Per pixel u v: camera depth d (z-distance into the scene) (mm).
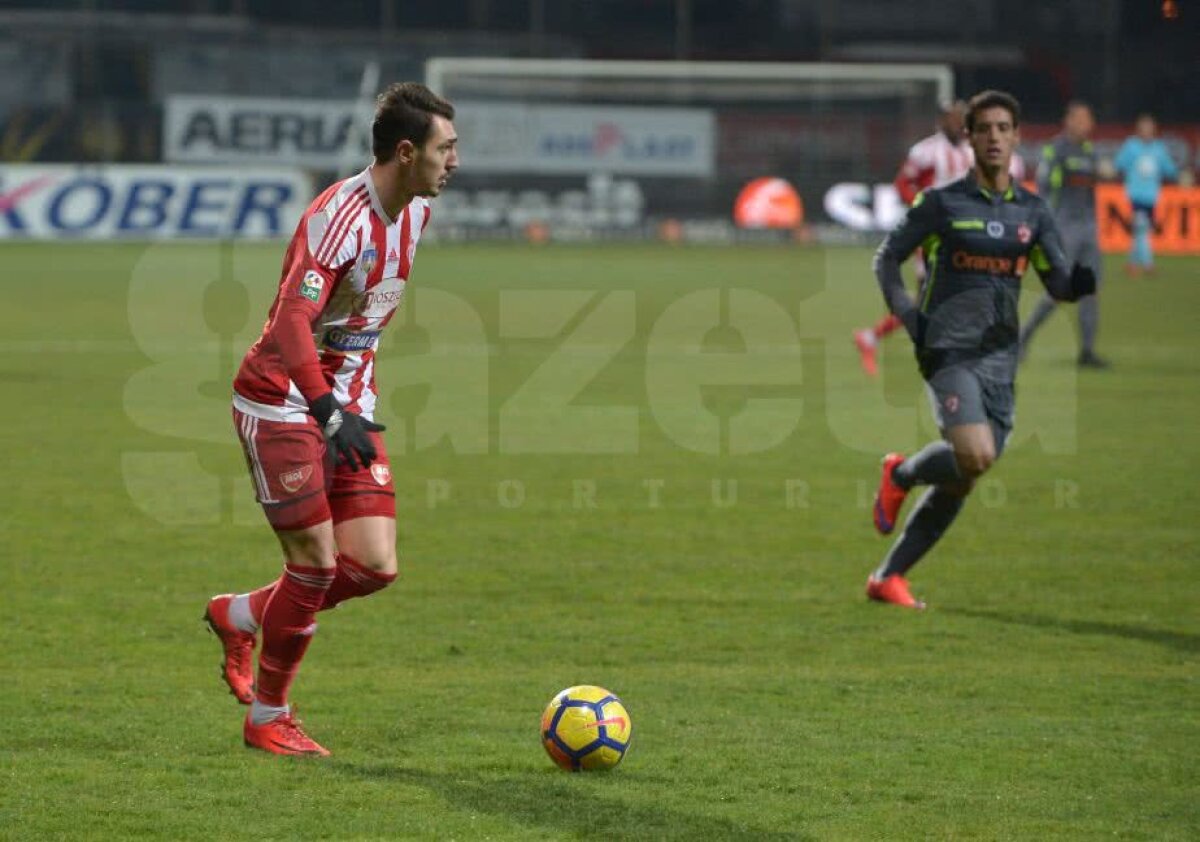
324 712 21219
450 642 24938
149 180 119188
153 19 140125
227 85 141250
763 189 136125
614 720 18766
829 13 151500
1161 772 18906
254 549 31375
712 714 21219
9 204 117938
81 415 48031
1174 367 61219
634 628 25906
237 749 19562
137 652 24062
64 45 137125
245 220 121250
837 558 31297
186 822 17000
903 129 140375
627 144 135125
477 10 148625
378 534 19750
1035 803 17781
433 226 131125
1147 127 100875
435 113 18469
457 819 17125
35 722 20547
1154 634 25812
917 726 20750
